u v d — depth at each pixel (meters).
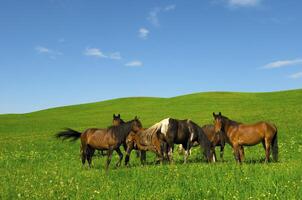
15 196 10.50
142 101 87.00
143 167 15.88
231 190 10.07
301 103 59.75
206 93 86.94
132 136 17.47
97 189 11.14
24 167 18.45
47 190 11.12
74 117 67.44
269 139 15.73
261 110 55.62
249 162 16.86
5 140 37.94
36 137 39.69
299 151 21.25
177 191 10.18
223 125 16.05
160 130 17.08
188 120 17.44
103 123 55.69
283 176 11.62
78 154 24.78
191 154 21.86
